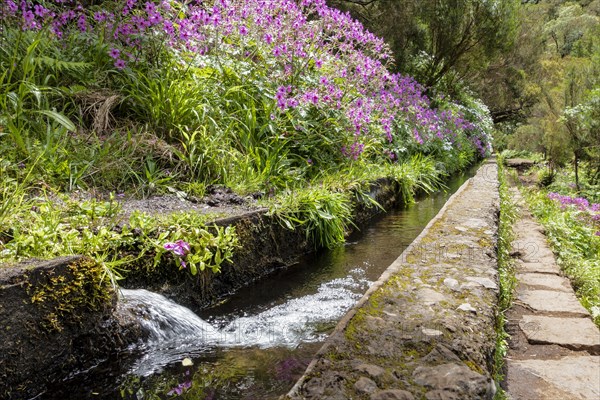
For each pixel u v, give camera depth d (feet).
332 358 5.67
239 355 7.73
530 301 10.13
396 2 41.52
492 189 20.84
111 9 17.93
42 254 7.94
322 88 19.61
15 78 13.92
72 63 14.49
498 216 15.52
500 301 8.77
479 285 8.34
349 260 13.30
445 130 38.55
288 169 17.16
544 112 51.42
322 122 19.63
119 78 16.02
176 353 7.81
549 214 21.07
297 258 13.46
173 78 16.60
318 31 21.15
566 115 36.81
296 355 7.71
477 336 6.49
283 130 17.67
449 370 5.42
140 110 15.66
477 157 48.65
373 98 25.35
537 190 34.19
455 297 7.77
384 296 7.70
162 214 11.12
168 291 9.44
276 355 7.73
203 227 10.27
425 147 31.86
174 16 17.88
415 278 8.63
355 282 11.49
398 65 44.39
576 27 97.45
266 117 17.47
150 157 13.74
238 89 17.39
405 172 23.84
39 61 13.55
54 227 8.81
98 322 7.49
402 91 32.19
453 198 17.71
